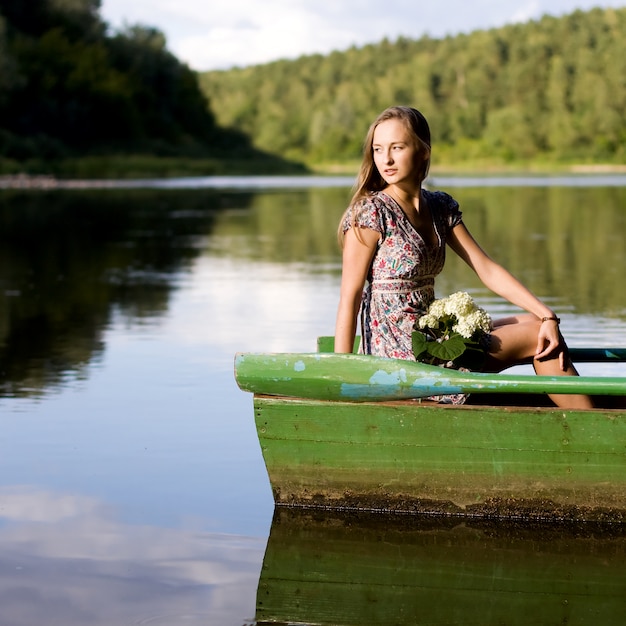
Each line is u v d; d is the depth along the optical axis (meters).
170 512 3.34
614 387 3.13
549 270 10.05
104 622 2.55
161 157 67.00
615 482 3.21
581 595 2.74
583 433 3.19
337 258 11.68
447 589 2.77
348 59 112.00
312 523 3.26
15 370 5.40
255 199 26.92
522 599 2.70
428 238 3.57
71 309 7.66
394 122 3.47
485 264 3.68
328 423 3.34
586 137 83.56
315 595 2.72
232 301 8.04
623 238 13.62
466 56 94.69
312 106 108.62
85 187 36.03
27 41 62.19
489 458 3.27
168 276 9.90
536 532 3.19
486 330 3.44
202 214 20.11
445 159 87.88
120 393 4.87
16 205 23.12
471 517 3.32
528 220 17.23
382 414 3.30
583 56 85.81
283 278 9.66
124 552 3.00
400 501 3.36
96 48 66.94
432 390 3.26
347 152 97.94
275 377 3.34
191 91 84.62
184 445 4.05
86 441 4.09
